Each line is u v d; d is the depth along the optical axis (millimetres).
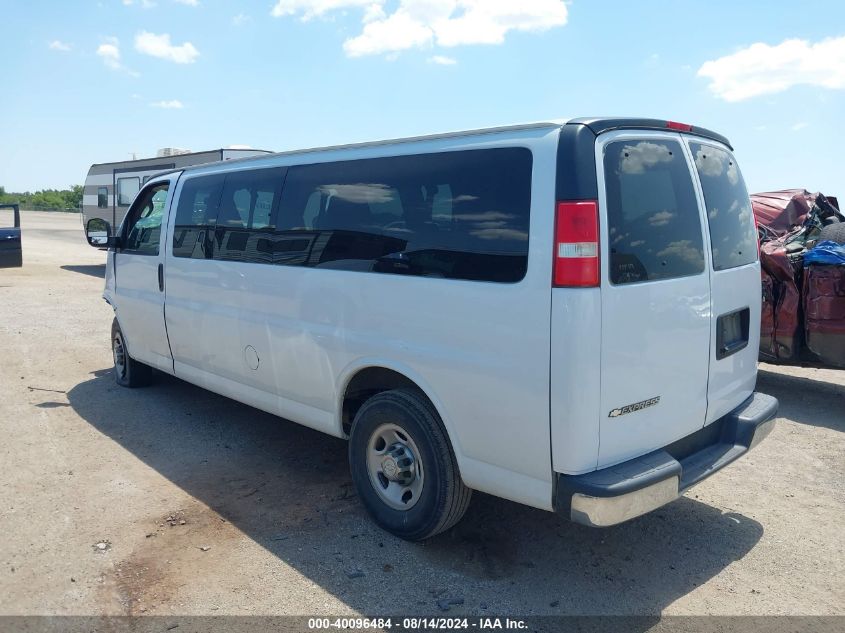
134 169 18438
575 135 3072
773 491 4711
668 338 3383
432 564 3668
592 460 3094
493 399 3279
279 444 5418
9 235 18203
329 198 4191
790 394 7062
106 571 3545
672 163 3557
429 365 3553
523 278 3123
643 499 3119
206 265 5188
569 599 3383
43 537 3873
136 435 5562
